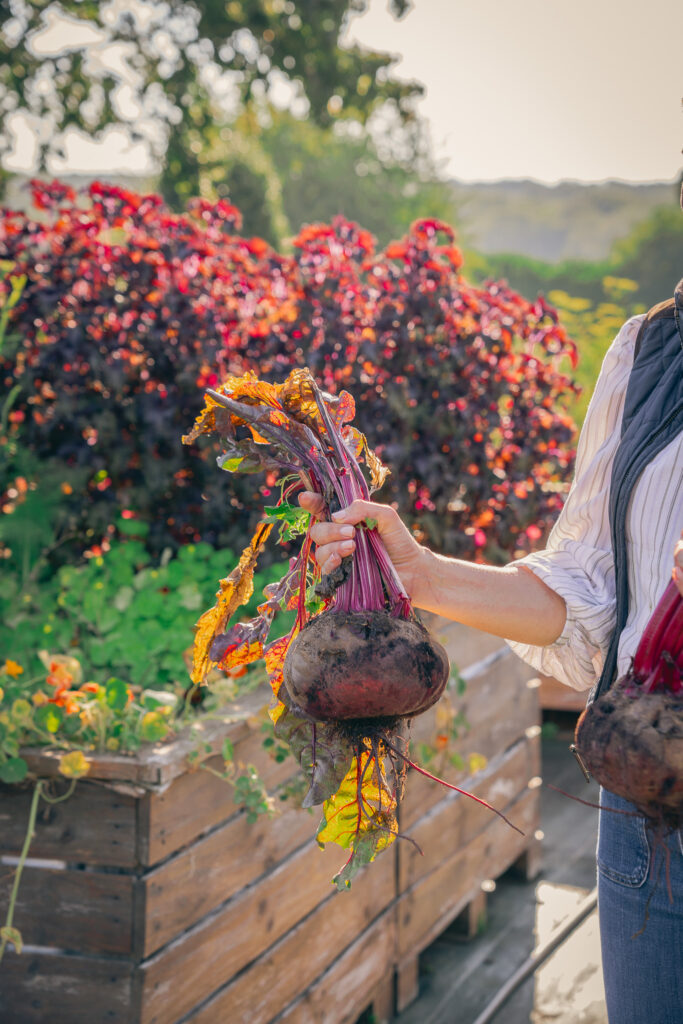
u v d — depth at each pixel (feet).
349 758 3.94
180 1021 6.13
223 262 9.41
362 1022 8.46
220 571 8.14
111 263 9.28
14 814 6.08
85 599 7.74
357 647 3.72
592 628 4.45
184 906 6.15
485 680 9.78
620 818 4.35
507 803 10.34
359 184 74.90
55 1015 6.03
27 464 8.89
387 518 4.05
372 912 8.06
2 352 9.04
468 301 9.42
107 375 8.63
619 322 24.13
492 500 9.73
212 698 6.97
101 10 25.57
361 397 8.90
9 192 25.99
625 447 4.42
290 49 28.91
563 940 9.73
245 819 6.68
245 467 4.41
